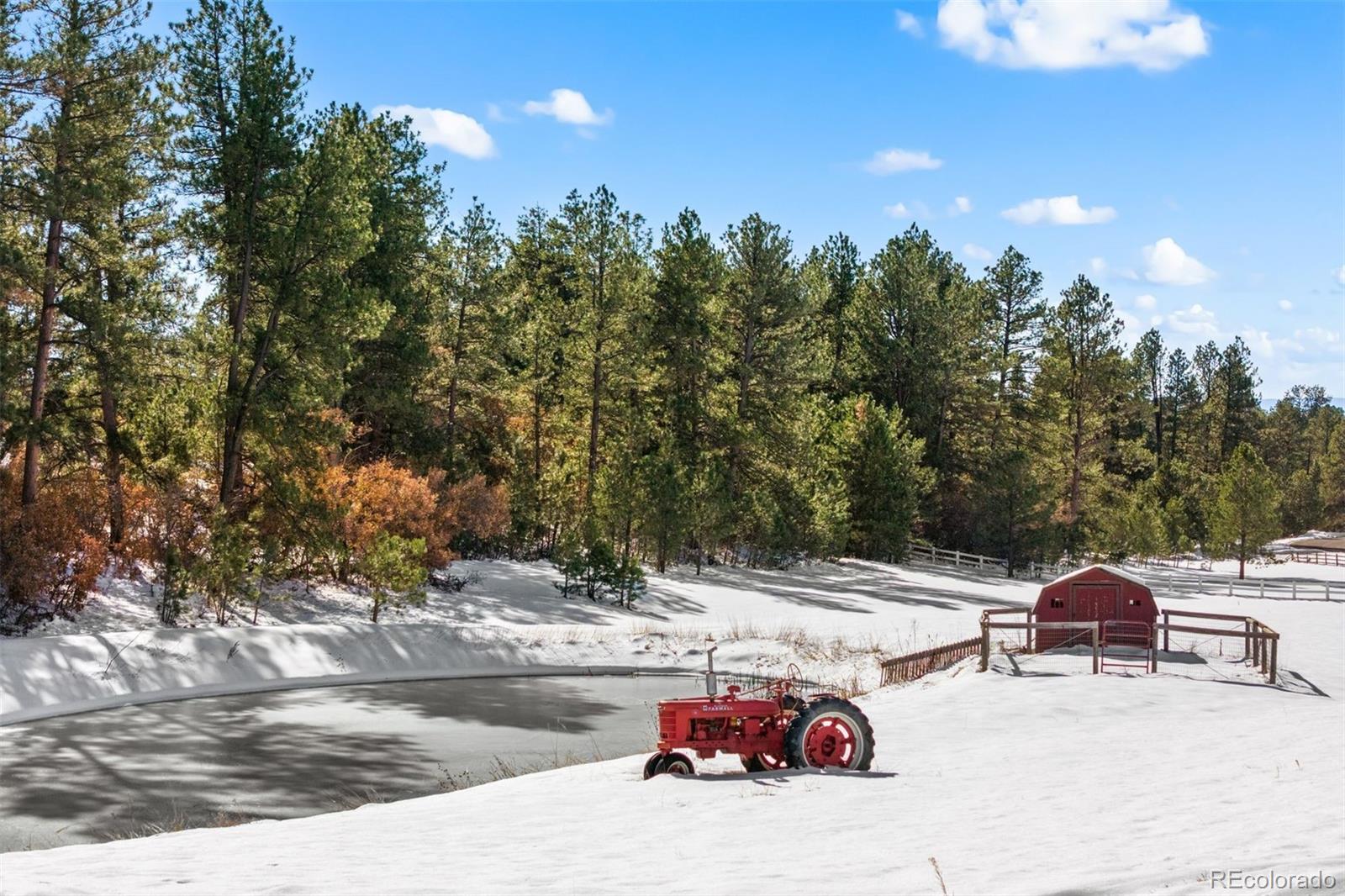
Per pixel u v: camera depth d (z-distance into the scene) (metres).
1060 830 9.13
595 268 57.09
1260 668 26.83
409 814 12.21
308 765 18.62
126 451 31.31
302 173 34.41
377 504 39.16
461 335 53.41
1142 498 98.62
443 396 53.88
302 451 34.94
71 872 8.06
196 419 33.50
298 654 28.48
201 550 31.20
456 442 54.62
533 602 39.78
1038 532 71.50
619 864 8.41
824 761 13.80
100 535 30.98
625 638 33.59
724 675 30.52
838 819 10.27
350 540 37.62
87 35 27.50
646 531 49.88
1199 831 8.65
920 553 75.94
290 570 35.84
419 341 47.41
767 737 13.90
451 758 19.47
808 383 66.94
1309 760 13.16
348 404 46.50
